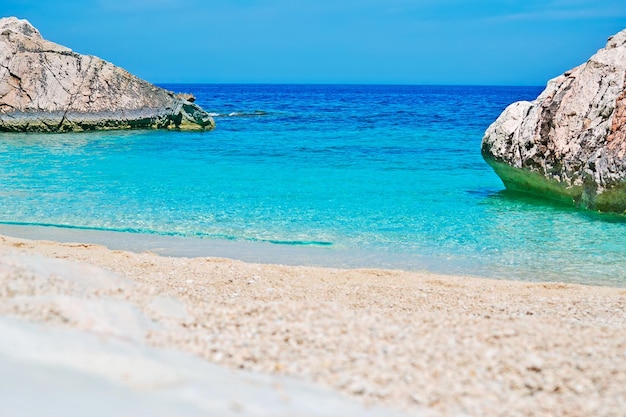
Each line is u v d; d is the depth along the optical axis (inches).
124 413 186.4
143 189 1021.8
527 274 610.9
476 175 1205.1
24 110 2057.1
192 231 760.3
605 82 906.7
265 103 4458.7
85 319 283.9
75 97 2122.3
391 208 896.9
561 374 294.7
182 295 427.2
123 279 405.7
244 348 297.4
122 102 2187.5
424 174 1211.9
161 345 280.2
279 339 317.1
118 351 240.5
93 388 201.9
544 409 259.4
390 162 1371.8
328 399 239.1
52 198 936.9
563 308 482.6
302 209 883.4
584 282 588.4
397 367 288.8
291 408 218.4
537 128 973.2
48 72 2112.5
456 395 264.2
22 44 2119.8
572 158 911.7
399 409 244.1
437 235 756.0
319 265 633.0
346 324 348.8
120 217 823.7
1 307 285.0
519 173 1003.3
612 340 352.2
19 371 204.4
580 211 892.6
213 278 544.4
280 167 1290.6
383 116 2888.8
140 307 341.1
